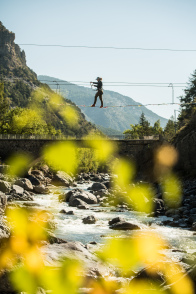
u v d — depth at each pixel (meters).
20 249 13.95
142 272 13.95
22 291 12.41
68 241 18.34
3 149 86.56
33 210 32.06
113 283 14.27
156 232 29.58
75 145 86.69
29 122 122.12
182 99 125.25
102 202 50.59
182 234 28.95
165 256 20.70
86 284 13.93
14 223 18.25
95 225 32.25
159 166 75.00
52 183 91.50
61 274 13.92
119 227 30.70
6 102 136.00
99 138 87.88
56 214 38.69
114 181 78.00
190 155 66.44
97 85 21.44
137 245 24.02
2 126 120.56
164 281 13.32
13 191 56.88
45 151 87.06
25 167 85.94
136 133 187.75
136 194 50.19
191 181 60.94
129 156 84.88
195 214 36.28
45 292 12.92
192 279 10.89
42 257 14.80
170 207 43.06
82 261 15.87
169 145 74.12
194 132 67.31
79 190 53.91
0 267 12.64
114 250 21.86
